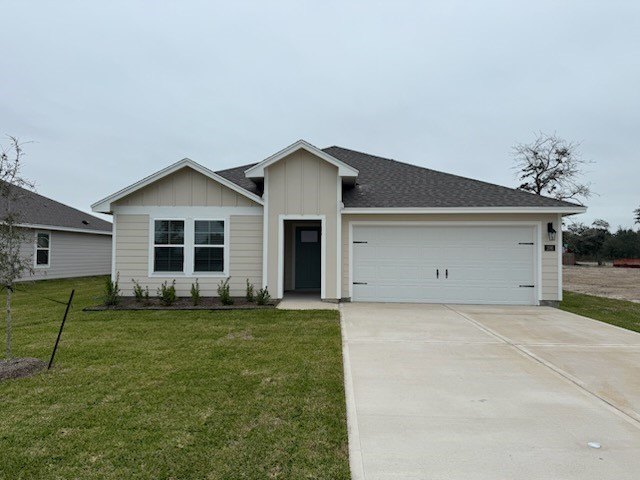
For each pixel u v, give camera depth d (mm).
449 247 11078
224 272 11031
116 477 2695
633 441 3244
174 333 7051
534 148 34438
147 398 4074
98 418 3605
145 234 11023
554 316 9109
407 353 5879
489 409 3885
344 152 15797
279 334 6969
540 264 10828
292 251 13219
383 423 3566
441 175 13461
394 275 11164
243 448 3090
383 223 11125
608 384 4617
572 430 3439
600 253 47938
